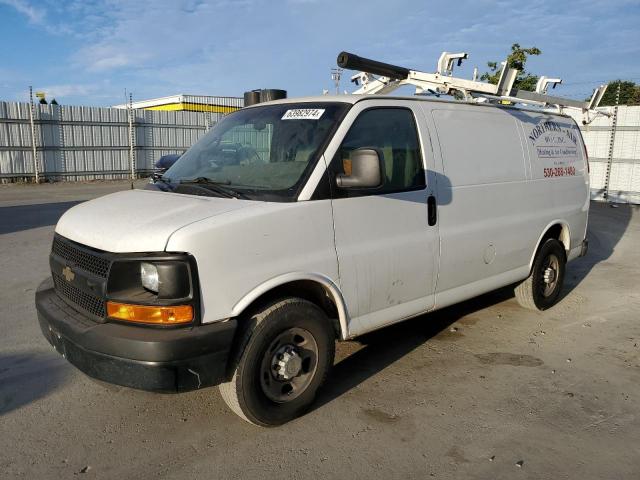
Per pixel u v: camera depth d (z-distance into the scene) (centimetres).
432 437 340
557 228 592
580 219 620
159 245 294
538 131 555
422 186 414
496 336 517
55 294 364
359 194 369
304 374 357
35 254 820
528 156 530
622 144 1570
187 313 295
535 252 551
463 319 563
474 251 463
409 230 403
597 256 892
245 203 332
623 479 299
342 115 375
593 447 331
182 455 319
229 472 303
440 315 575
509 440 338
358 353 471
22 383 403
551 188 560
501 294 654
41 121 2194
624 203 1579
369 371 435
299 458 317
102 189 1939
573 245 619
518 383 417
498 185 486
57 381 407
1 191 1841
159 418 359
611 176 1602
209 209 322
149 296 299
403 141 408
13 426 346
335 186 355
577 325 551
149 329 295
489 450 327
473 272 470
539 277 573
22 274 703
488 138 484
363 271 372
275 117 405
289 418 351
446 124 446
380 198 381
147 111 2516
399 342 497
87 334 301
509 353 476
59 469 304
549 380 423
